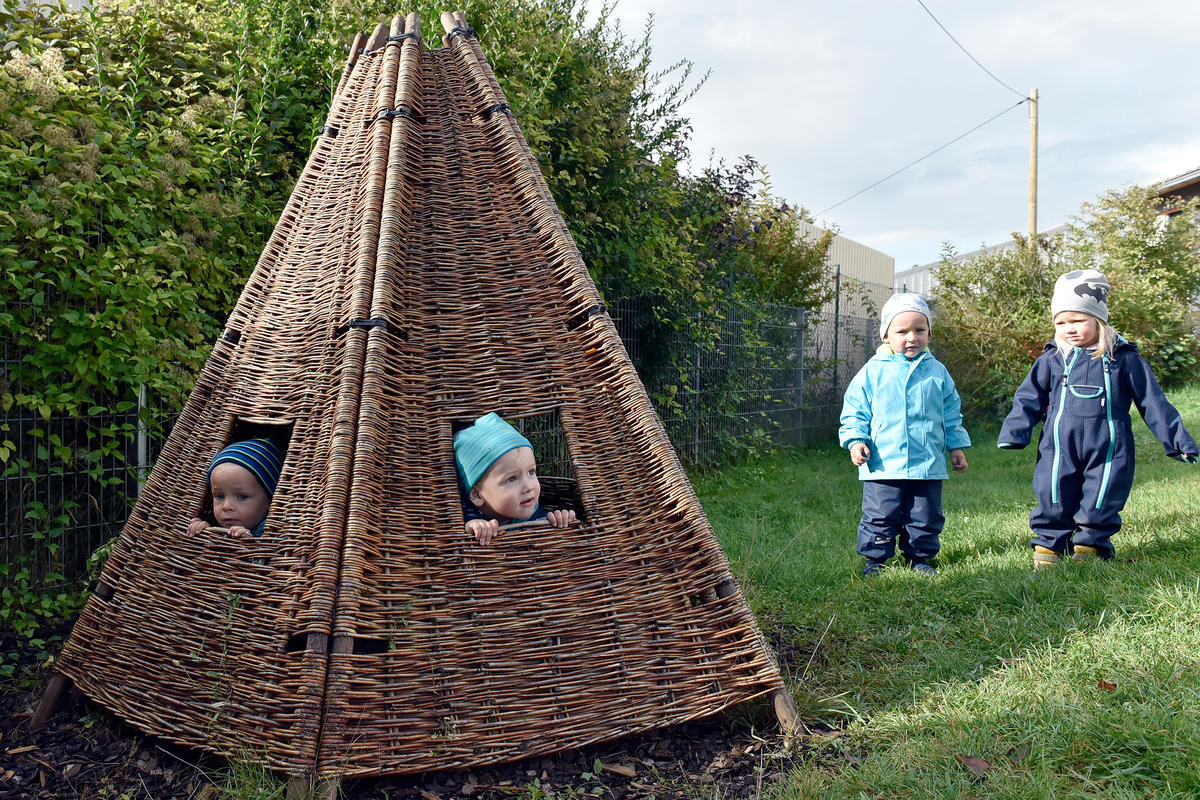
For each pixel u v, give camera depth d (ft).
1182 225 54.44
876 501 15.10
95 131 12.94
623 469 9.42
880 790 7.10
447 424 9.14
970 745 7.70
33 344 12.10
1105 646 9.45
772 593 13.25
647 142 24.58
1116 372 14.11
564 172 19.10
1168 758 7.06
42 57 13.42
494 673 7.99
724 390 29.99
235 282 15.07
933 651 10.36
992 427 43.86
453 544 8.46
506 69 18.67
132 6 15.70
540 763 8.01
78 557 13.51
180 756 8.11
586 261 21.21
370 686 7.60
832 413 41.83
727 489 25.26
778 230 43.24
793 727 8.49
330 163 11.38
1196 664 8.67
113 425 13.57
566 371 9.73
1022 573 12.80
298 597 7.98
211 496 9.72
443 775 7.77
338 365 9.11
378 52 12.26
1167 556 13.32
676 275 24.77
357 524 8.05
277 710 7.57
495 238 10.33
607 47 23.70
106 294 12.61
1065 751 7.48
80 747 8.43
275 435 11.02
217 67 16.43
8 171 11.66
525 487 9.27
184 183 14.53
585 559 8.78
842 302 51.80
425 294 9.70
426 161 10.68
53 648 11.50
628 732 8.12
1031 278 46.09
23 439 12.70
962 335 45.88
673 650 8.67
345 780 7.45
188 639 8.39
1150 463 24.58
